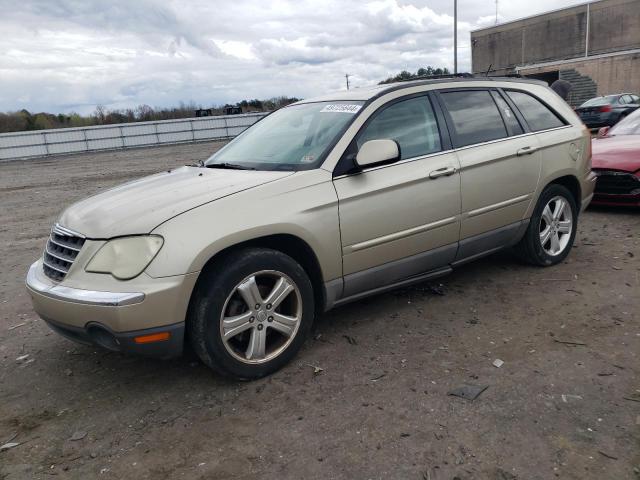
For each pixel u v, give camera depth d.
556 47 51.75
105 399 3.38
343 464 2.61
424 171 4.05
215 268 3.22
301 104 4.73
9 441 2.99
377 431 2.85
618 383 3.15
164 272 3.01
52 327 3.36
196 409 3.19
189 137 43.38
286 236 3.48
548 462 2.53
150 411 3.20
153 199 3.41
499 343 3.75
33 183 18.78
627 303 4.27
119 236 3.09
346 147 3.79
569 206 5.27
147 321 2.99
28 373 3.80
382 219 3.84
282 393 3.29
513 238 4.85
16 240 8.38
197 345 3.22
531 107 5.04
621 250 5.63
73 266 3.18
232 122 44.75
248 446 2.80
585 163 5.33
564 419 2.84
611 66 42.25
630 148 7.27
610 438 2.67
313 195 3.55
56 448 2.90
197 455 2.76
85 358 3.97
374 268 3.90
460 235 4.35
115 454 2.82
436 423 2.88
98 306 2.97
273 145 4.19
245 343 3.46
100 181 17.98
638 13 45.91
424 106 4.29
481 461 2.57
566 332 3.85
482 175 4.40
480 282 4.94
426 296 4.69
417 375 3.38
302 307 3.56
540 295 4.55
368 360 3.62
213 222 3.18
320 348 3.84
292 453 2.72
